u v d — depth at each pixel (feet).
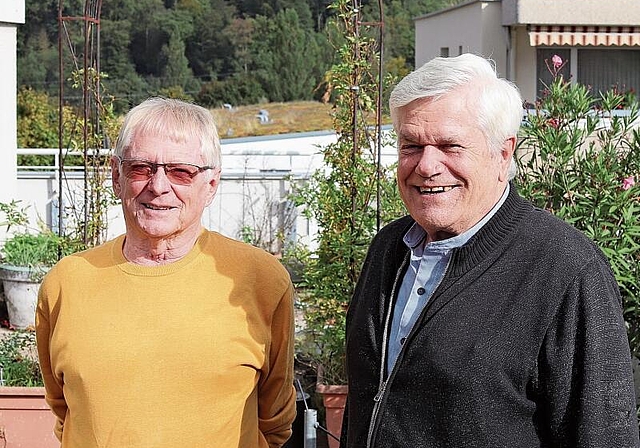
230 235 32.37
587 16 46.50
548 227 7.82
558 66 19.24
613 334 7.36
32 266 25.38
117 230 29.09
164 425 8.46
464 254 7.91
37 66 106.22
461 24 53.93
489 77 7.92
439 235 8.27
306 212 21.63
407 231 8.77
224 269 9.00
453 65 7.88
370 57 19.70
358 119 19.54
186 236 8.94
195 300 8.77
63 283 9.02
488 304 7.68
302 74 133.49
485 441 7.51
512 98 7.98
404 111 7.96
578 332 7.36
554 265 7.54
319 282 18.22
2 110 28.50
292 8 137.39
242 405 8.82
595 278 7.47
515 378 7.48
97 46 22.13
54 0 105.60
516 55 48.78
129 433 8.43
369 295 8.75
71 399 8.69
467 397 7.56
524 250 7.73
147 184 8.65
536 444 7.53
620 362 7.34
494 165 7.97
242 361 8.74
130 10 126.00
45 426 15.96
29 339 19.56
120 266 8.93
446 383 7.65
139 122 8.70
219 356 8.62
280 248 31.86
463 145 7.76
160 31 127.34
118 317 8.69
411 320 8.21
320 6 138.72
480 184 7.89
